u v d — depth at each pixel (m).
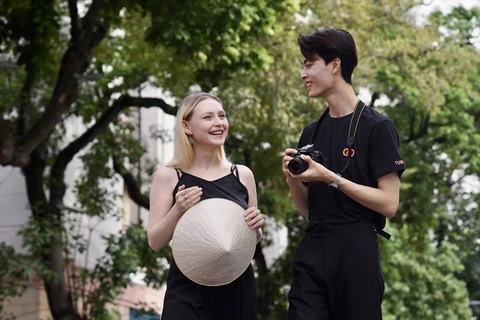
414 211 20.81
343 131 4.73
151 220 4.81
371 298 4.57
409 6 17.67
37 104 16.08
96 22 13.61
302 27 15.62
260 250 18.02
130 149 16.78
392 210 4.58
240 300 4.75
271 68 14.95
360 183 4.66
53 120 12.95
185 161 4.86
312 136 4.84
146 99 15.35
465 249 26.88
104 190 17.23
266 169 16.05
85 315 14.77
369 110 4.73
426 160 21.14
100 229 19.50
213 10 12.50
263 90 14.99
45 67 13.84
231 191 4.84
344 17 15.73
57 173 15.22
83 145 15.22
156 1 12.60
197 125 4.82
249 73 14.00
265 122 15.16
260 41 14.96
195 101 4.86
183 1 12.47
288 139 14.74
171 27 12.32
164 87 16.08
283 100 14.99
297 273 4.73
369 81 16.27
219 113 4.86
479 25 22.47
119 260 14.56
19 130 15.46
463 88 20.47
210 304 4.73
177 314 4.69
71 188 18.56
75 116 17.38
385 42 17.38
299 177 4.52
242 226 4.61
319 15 15.78
